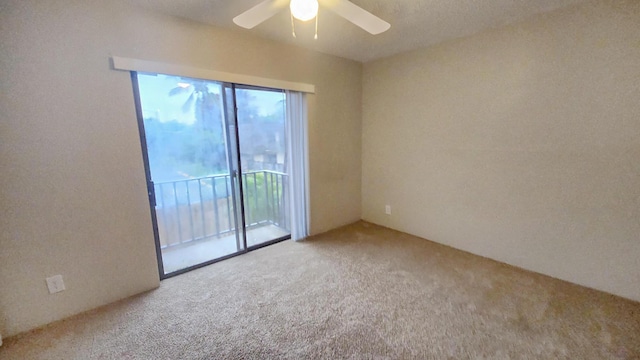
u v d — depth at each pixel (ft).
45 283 5.97
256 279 7.82
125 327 5.89
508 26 7.77
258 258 9.17
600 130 6.63
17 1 5.26
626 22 6.08
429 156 10.19
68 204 6.11
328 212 11.70
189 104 8.54
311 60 10.13
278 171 11.10
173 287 7.45
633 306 6.31
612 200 6.63
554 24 7.01
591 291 6.98
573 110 6.95
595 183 6.82
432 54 9.57
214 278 7.91
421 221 10.81
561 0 6.49
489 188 8.74
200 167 9.46
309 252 9.59
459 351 5.12
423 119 10.16
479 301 6.64
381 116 11.58
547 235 7.72
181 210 9.87
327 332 5.66
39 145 5.68
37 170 5.71
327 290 7.22
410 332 5.63
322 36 8.71
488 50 8.24
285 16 7.17
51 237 5.98
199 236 10.39
